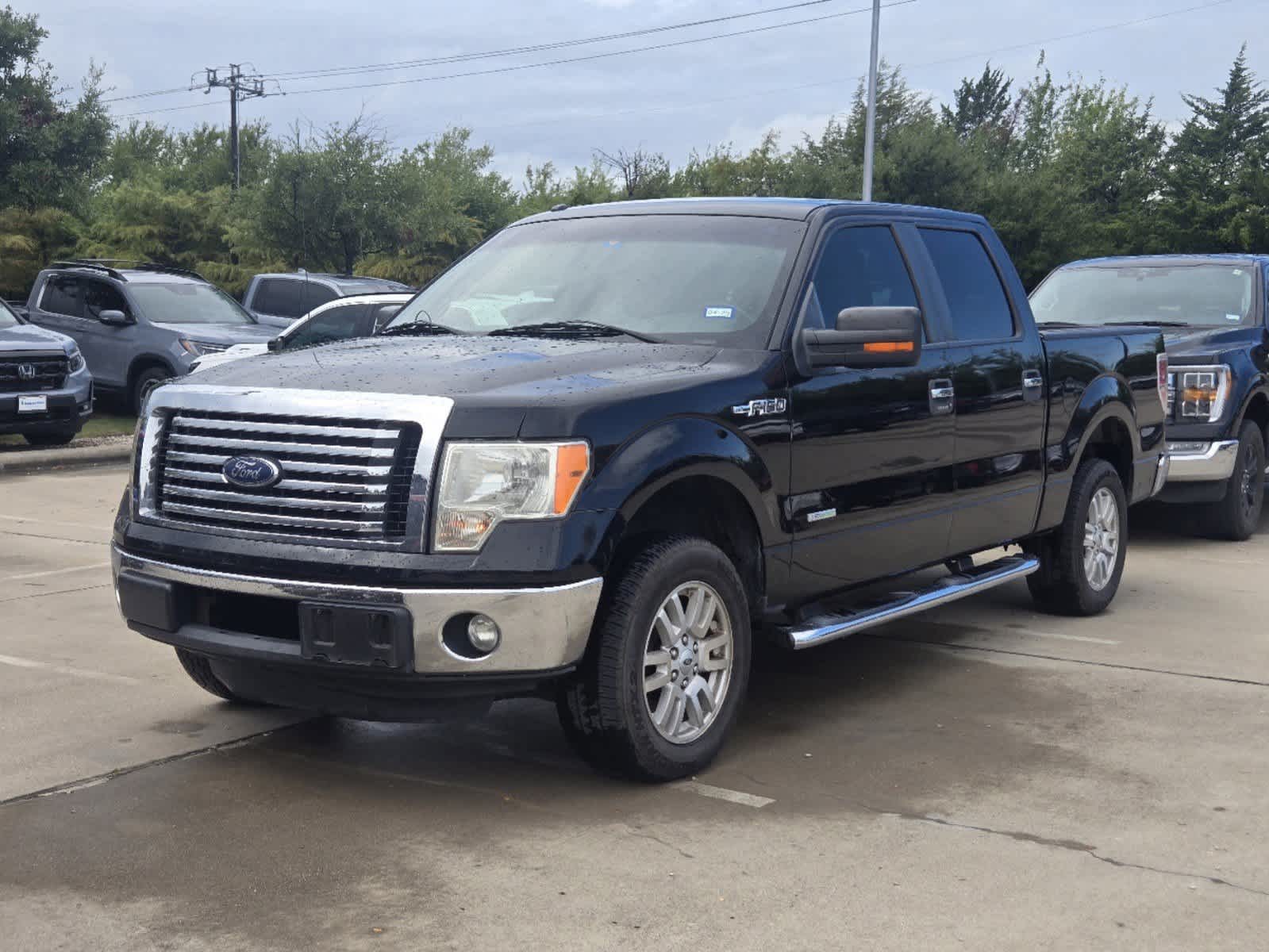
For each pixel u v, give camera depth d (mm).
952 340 5984
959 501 5961
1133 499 7672
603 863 3918
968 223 6461
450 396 4176
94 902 3646
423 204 31359
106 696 5637
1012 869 3889
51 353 14633
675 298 5258
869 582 5578
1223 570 8781
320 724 5281
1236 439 9578
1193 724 5348
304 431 4242
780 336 5020
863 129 40844
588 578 4148
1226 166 40281
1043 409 6594
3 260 34344
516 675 4141
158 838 4105
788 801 4441
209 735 5121
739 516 4906
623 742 4402
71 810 4332
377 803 4418
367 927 3500
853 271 5539
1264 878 3838
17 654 6301
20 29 26203
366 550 4113
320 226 29969
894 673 6148
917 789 4562
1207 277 10586
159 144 68188
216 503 4410
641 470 4305
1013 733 5211
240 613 4402
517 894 3703
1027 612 7445
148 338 17266
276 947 3387
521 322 5383
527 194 55875
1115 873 3859
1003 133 66438
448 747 5016
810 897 3686
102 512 10867
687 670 4641
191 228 39219
